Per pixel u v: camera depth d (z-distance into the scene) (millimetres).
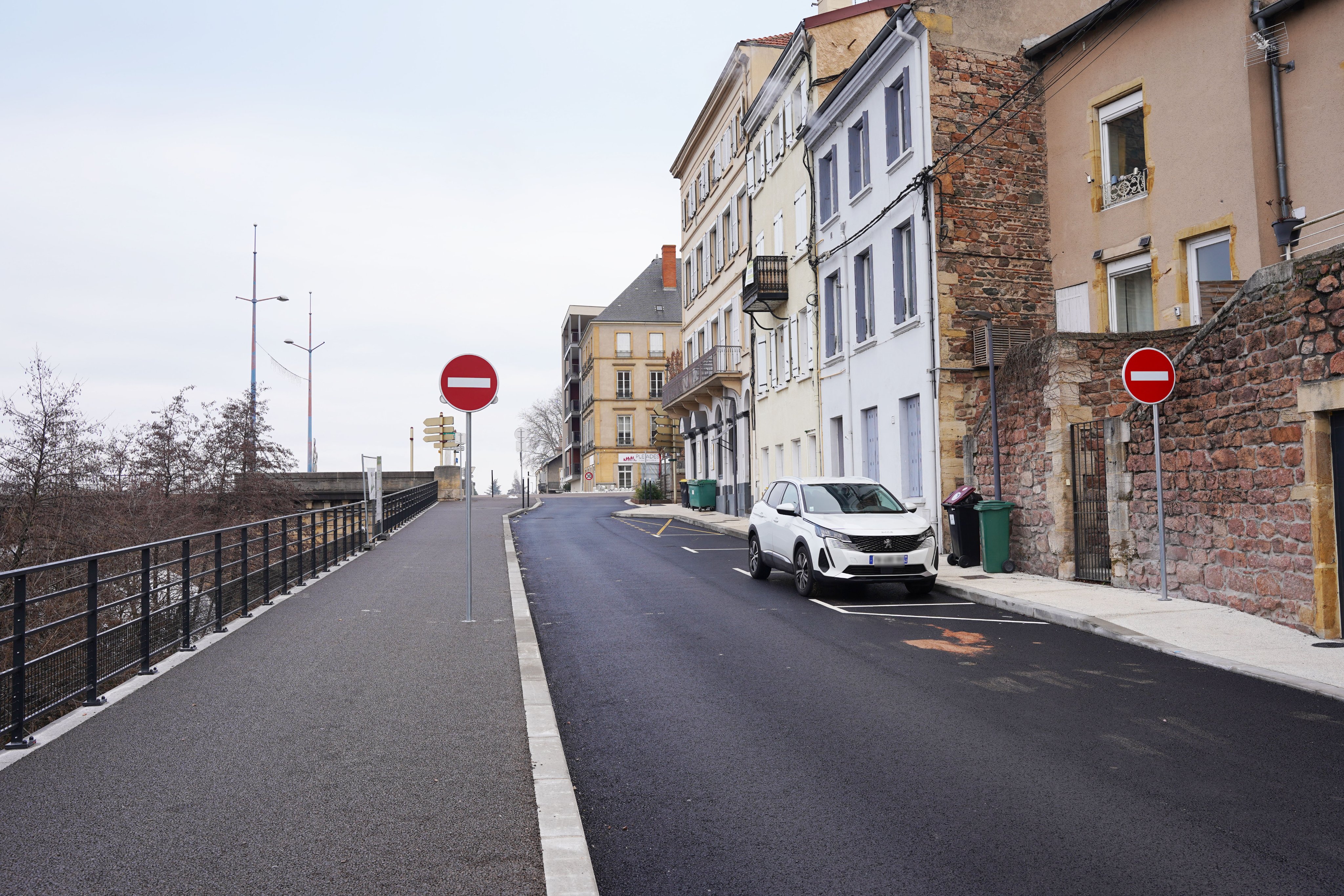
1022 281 18594
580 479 89250
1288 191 13727
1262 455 9539
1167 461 11297
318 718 6523
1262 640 8688
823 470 25156
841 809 4852
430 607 11852
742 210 33406
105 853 4191
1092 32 17281
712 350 34812
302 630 10180
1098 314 17344
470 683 7578
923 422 18766
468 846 4281
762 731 6359
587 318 86688
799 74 26672
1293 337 8969
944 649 9156
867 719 6617
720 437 37406
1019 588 12781
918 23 18609
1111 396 13422
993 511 14594
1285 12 13727
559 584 14969
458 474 53781
